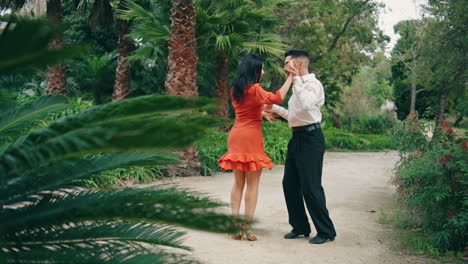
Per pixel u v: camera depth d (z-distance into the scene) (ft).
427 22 43.50
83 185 3.69
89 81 45.16
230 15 34.19
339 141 56.13
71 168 3.39
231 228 3.28
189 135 2.72
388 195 19.48
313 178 11.57
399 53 82.02
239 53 39.93
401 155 15.62
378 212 15.72
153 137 2.63
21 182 3.22
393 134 15.74
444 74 39.91
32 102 4.37
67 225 3.43
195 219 3.29
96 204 3.35
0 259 3.05
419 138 14.92
